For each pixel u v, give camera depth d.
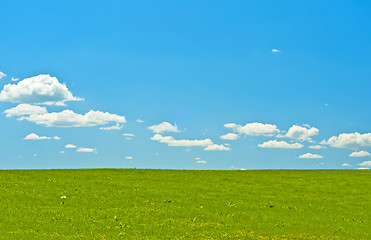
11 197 48.84
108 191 55.34
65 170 74.88
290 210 48.94
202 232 39.12
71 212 44.22
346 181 71.50
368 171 86.81
